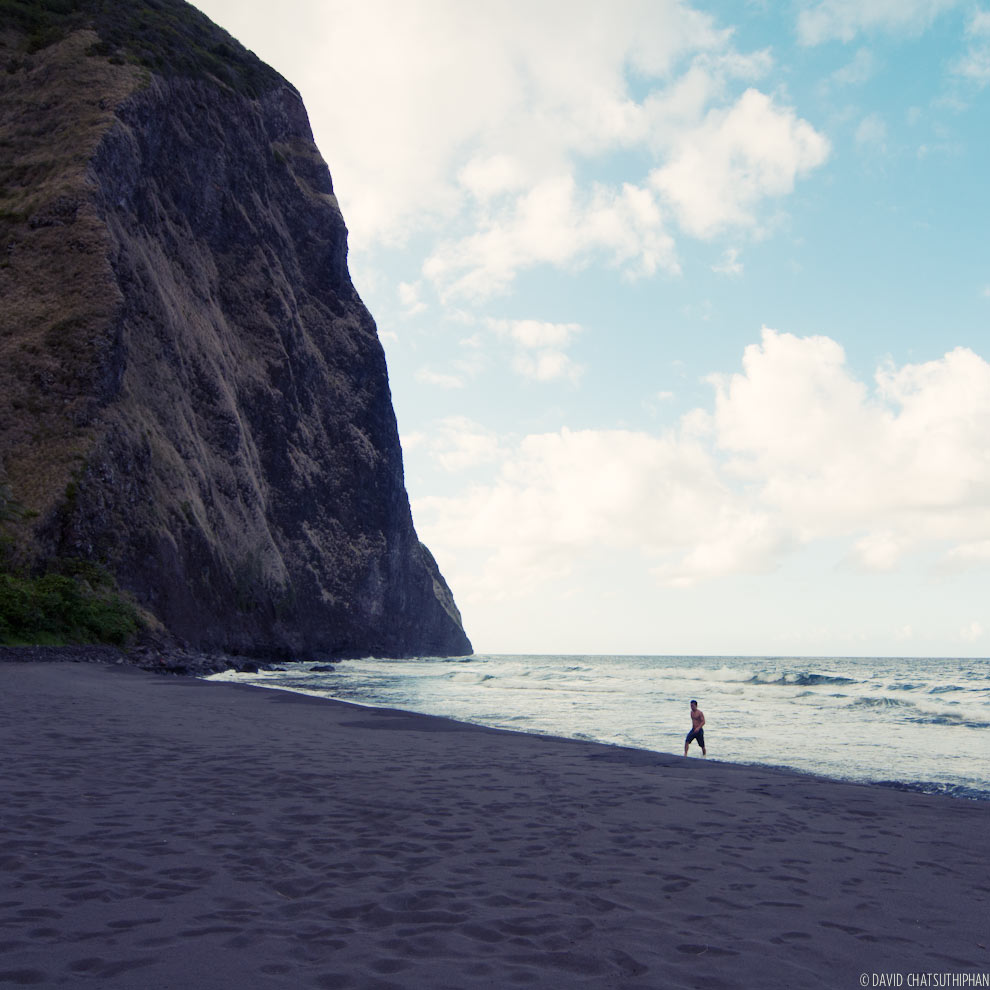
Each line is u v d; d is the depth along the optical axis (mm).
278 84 100688
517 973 3799
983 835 7719
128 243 62281
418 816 7547
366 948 4066
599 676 60938
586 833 7117
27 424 49750
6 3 76500
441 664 83062
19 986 3424
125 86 69375
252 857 5781
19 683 22750
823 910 5016
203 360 69562
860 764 15125
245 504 69312
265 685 36844
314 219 97562
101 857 5578
